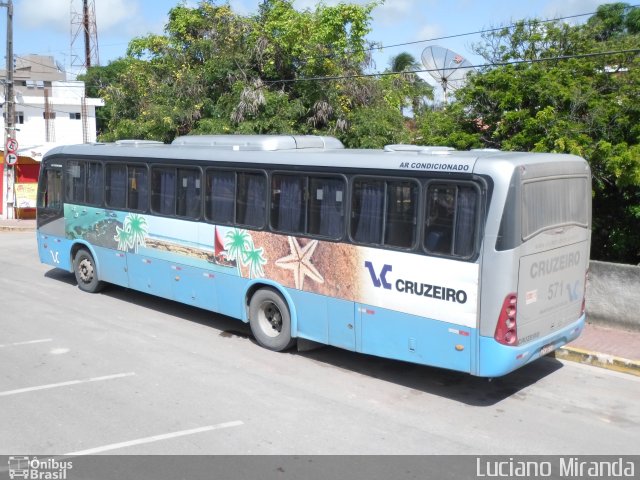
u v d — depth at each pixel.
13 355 8.87
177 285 10.83
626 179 10.48
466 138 12.55
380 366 8.93
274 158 9.12
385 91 20.67
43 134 44.56
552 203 7.40
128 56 22.75
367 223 8.05
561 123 11.06
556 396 7.88
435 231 7.38
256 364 8.83
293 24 18.69
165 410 7.02
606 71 12.31
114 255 12.14
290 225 8.98
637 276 10.11
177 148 10.77
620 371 8.83
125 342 9.65
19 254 17.95
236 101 17.86
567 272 7.80
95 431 6.43
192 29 21.06
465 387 8.15
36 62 51.88
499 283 6.86
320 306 8.66
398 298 7.76
